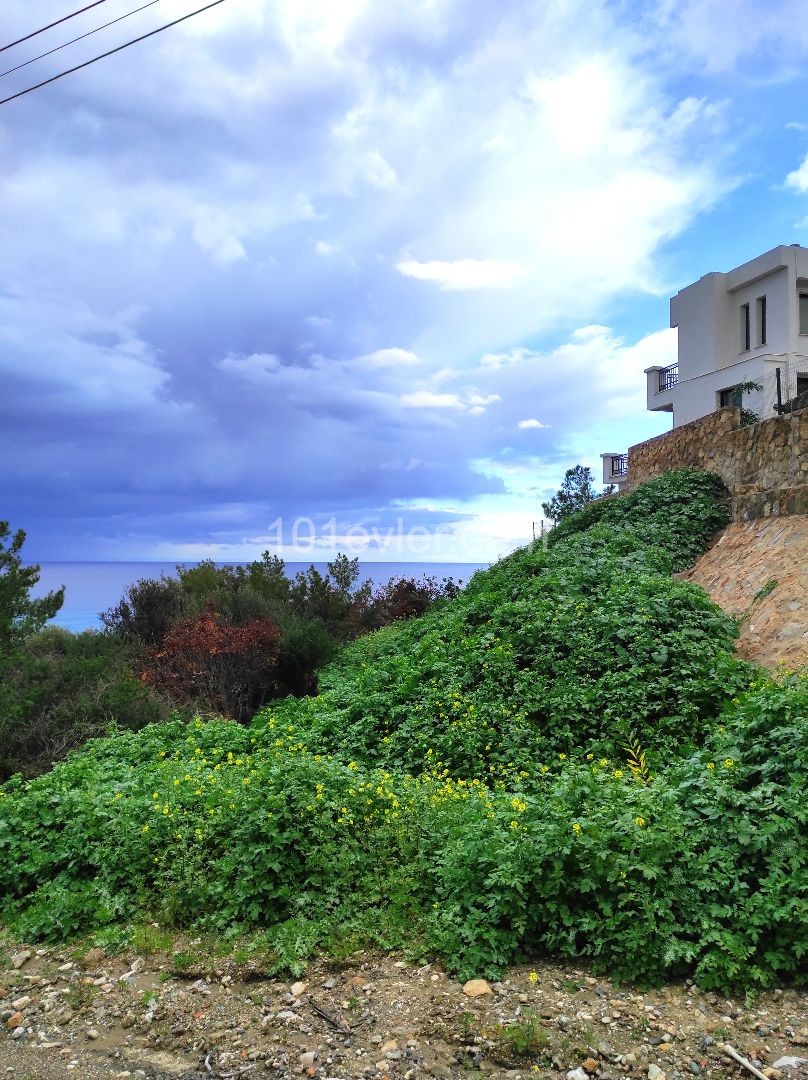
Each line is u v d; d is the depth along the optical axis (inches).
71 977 189.9
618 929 163.0
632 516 608.1
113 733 445.1
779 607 371.9
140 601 813.9
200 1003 168.1
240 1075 139.8
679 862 167.2
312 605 909.8
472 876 183.6
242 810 222.8
